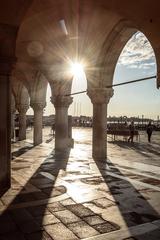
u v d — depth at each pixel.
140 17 7.28
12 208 5.61
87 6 8.89
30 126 48.03
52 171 9.49
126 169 10.07
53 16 9.90
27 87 19.53
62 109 15.98
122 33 10.31
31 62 15.30
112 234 4.41
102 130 12.69
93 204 5.91
